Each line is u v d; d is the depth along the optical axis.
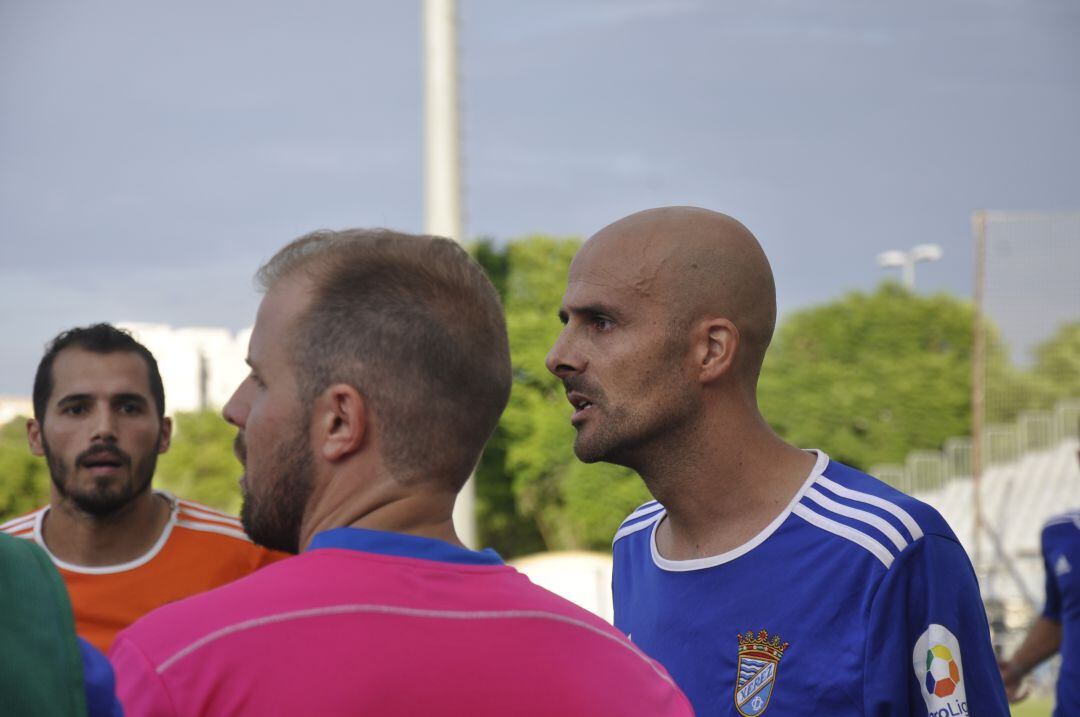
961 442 18.89
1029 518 17.06
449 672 1.32
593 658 1.44
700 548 2.29
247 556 3.25
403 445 1.43
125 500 3.07
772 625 2.13
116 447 3.07
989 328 16.62
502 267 24.61
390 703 1.27
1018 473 17.39
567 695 1.38
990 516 17.31
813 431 23.66
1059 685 4.48
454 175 7.89
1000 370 16.98
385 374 1.42
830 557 2.11
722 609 2.20
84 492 3.04
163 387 3.26
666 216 2.26
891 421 23.77
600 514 22.53
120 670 1.27
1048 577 4.52
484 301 1.51
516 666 1.36
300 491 1.45
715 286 2.20
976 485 15.03
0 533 1.27
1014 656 4.64
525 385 23.75
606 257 2.23
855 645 2.05
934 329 24.38
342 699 1.26
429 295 1.46
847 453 23.53
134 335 3.26
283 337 1.45
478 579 1.44
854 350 24.31
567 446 23.27
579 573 12.24
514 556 24.48
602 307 2.21
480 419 1.49
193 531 3.25
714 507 2.25
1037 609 13.88
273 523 1.47
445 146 7.89
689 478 2.24
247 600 1.32
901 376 23.95
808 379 24.05
